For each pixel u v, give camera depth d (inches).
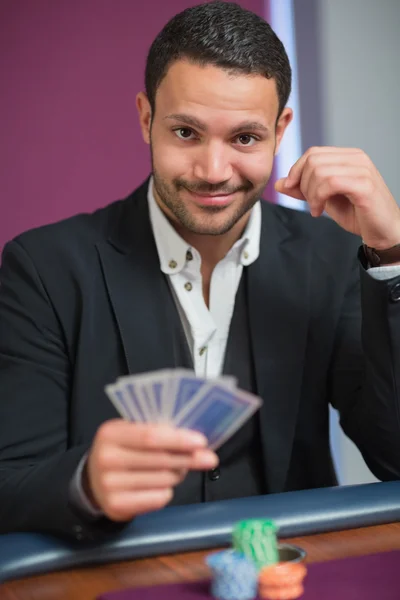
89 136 129.6
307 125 140.7
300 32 139.6
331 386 78.0
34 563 44.9
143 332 71.1
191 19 62.7
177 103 62.6
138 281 72.4
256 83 62.5
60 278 71.9
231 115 62.1
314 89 141.0
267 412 72.5
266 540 43.8
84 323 70.5
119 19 129.9
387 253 68.6
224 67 61.6
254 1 136.8
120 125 130.6
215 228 66.5
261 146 64.8
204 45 61.4
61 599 41.5
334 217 72.0
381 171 146.1
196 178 64.1
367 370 68.8
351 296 79.4
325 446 78.0
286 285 75.9
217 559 41.6
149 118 71.1
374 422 69.4
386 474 71.1
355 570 43.1
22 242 74.0
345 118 143.1
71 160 129.2
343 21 142.2
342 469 142.5
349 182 67.7
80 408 69.2
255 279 75.0
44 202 128.4
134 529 48.3
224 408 39.5
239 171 64.8
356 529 50.7
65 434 68.8
